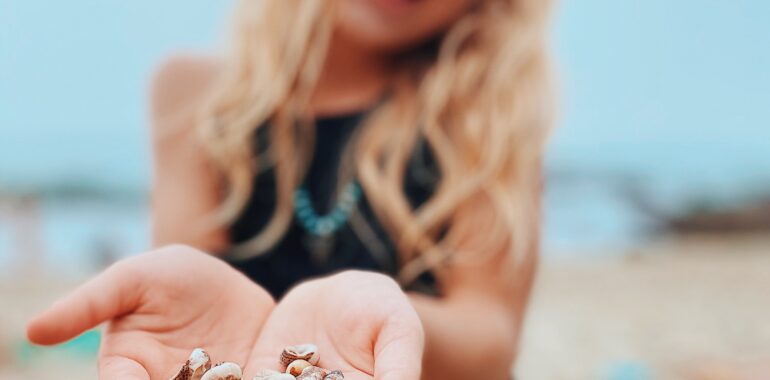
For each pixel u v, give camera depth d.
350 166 0.65
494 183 0.62
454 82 0.65
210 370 0.43
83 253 3.85
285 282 0.64
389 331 0.42
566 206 5.01
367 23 0.66
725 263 3.40
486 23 0.67
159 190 0.69
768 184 5.26
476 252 0.60
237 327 0.47
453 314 0.56
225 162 0.67
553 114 0.68
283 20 0.70
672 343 1.90
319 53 0.69
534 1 0.68
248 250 0.65
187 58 0.73
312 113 0.68
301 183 0.66
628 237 4.46
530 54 0.67
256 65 0.69
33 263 3.54
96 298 0.44
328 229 0.64
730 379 1.52
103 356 0.44
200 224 0.67
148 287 0.45
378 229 0.64
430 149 0.65
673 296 2.59
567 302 2.48
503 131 0.63
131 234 4.29
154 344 0.45
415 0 0.65
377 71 0.69
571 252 3.89
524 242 0.61
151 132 0.72
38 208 4.30
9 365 1.57
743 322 2.16
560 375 1.60
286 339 0.46
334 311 0.45
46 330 0.43
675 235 4.67
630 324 2.12
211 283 0.47
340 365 0.44
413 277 0.62
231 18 0.73
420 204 0.65
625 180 5.33
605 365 1.67
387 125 0.66
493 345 0.55
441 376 0.55
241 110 0.69
